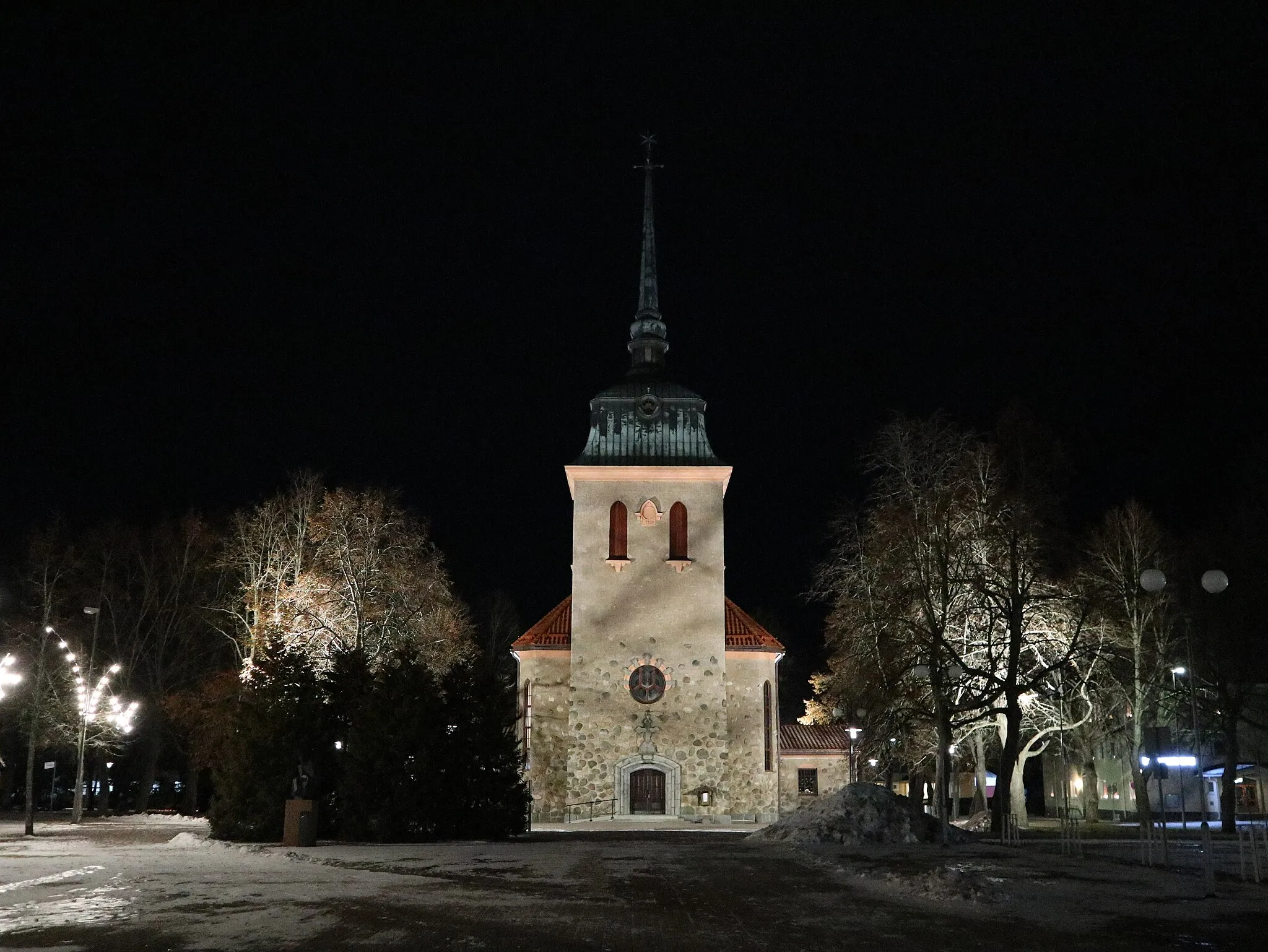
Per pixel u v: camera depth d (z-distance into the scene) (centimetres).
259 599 4825
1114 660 4259
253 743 3406
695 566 5259
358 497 4975
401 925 1504
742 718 5319
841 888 2008
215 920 1554
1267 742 5188
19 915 1602
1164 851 2514
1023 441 4538
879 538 4166
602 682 5138
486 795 3516
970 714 4275
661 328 5703
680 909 1695
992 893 1823
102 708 5294
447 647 4978
